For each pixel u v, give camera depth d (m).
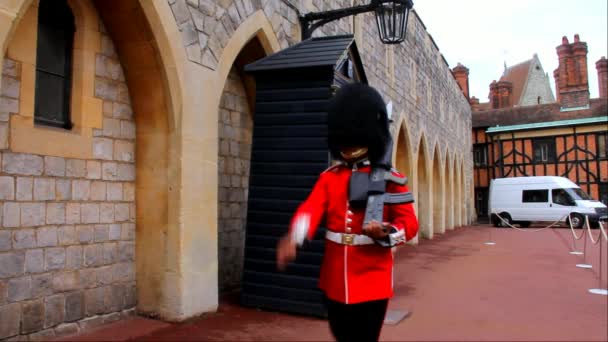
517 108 34.41
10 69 4.02
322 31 8.80
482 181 33.62
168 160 5.15
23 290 4.06
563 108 32.66
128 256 5.15
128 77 5.16
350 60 6.21
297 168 5.59
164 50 4.94
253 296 5.70
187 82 5.24
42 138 4.26
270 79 5.84
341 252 2.43
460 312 6.04
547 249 13.45
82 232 4.62
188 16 5.27
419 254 12.44
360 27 11.06
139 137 5.26
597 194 28.97
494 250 13.33
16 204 4.03
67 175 4.49
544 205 23.25
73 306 4.51
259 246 5.71
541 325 5.44
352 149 2.49
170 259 5.09
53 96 4.54
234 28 6.05
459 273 9.20
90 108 4.75
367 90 2.52
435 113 19.91
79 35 4.71
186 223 5.14
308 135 5.58
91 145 4.75
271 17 6.86
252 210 5.77
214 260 5.57
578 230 20.81
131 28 4.88
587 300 6.76
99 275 4.79
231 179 6.98
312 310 5.36
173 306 5.05
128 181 5.18
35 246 4.18
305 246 5.46
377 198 2.37
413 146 15.88
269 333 4.78
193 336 4.62
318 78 5.61
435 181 20.73
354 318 2.42
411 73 16.08
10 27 3.63
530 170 31.30
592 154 29.25
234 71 7.14
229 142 6.96
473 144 34.09
